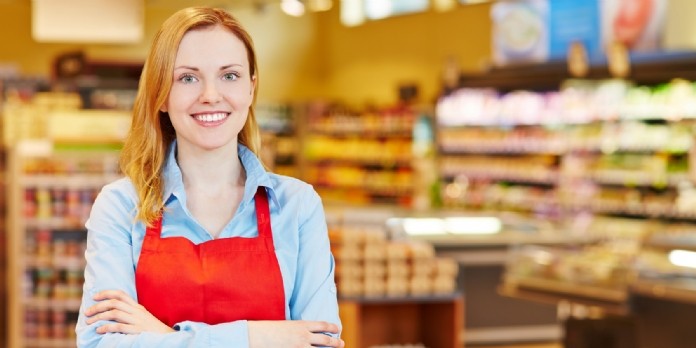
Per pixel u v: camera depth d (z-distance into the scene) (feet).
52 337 28.73
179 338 7.16
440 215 34.65
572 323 23.43
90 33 27.48
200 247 7.66
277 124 64.03
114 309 7.41
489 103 48.32
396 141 56.13
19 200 28.50
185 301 7.54
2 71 46.47
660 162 39.70
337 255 22.63
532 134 46.16
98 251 7.70
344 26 65.41
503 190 47.37
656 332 24.94
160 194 7.79
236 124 7.82
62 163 28.58
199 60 7.66
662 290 24.41
